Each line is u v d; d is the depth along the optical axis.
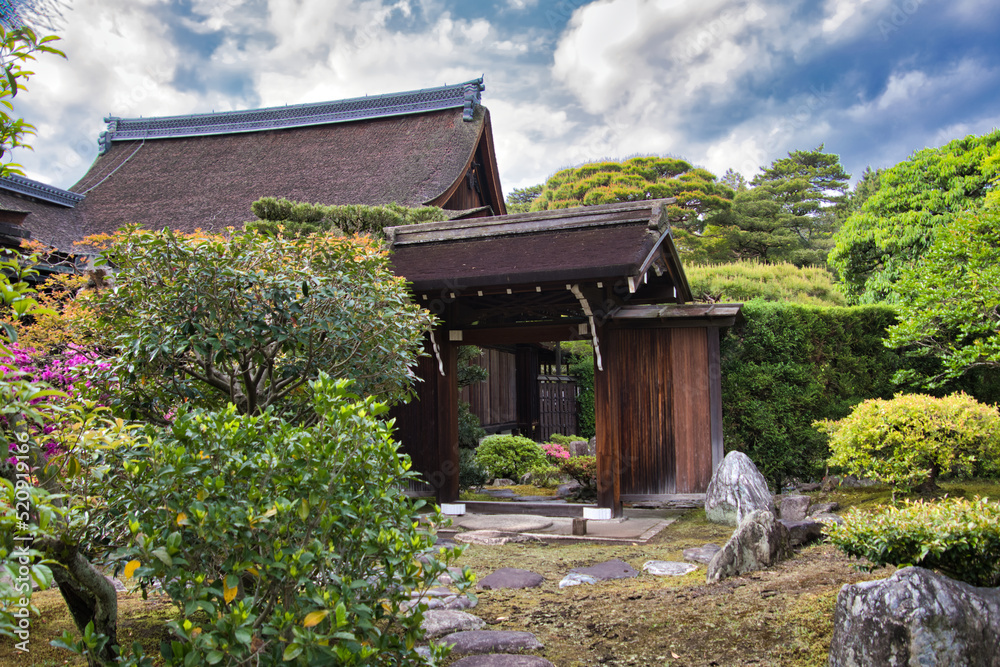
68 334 5.15
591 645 3.76
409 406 9.00
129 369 4.61
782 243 28.97
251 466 2.59
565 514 8.30
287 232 10.63
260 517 2.41
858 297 19.12
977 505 3.41
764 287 20.61
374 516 2.71
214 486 2.53
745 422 10.47
